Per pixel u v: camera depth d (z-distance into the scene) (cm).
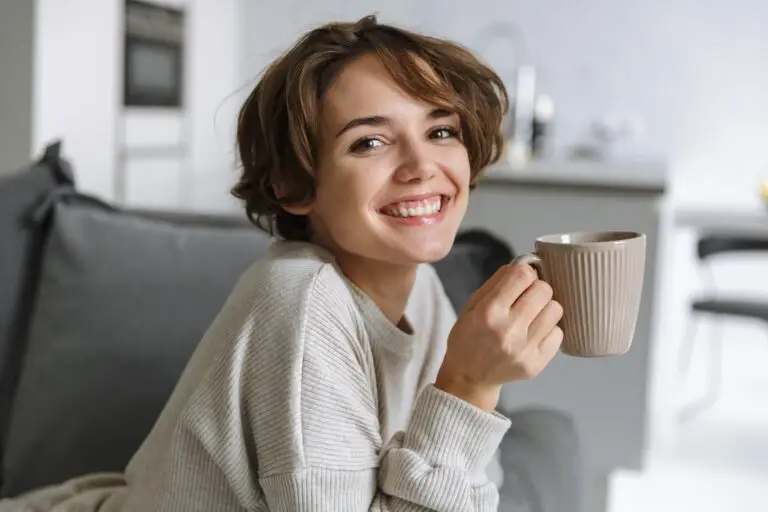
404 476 97
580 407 231
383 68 103
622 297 94
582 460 175
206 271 159
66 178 183
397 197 102
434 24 544
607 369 229
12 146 368
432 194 103
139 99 438
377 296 112
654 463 375
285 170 108
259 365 100
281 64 108
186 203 488
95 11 398
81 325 156
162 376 152
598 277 93
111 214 171
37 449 154
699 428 425
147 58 444
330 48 104
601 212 234
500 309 95
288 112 104
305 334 100
